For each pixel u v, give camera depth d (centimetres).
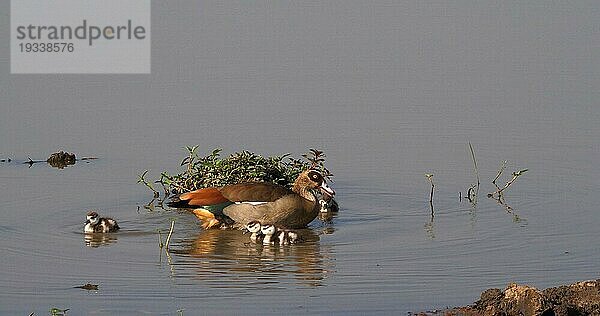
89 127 2420
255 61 3123
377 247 1546
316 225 1702
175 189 1911
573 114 2572
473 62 3189
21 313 1242
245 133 2375
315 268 1430
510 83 2919
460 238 1595
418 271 1410
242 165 1875
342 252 1520
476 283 1356
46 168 2097
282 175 1880
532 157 2170
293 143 2294
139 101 2667
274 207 1653
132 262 1466
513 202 1834
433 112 2608
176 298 1295
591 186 1939
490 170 2078
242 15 3625
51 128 2412
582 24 3641
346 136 2362
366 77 2984
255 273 1409
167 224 1700
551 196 1872
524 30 3581
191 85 2842
